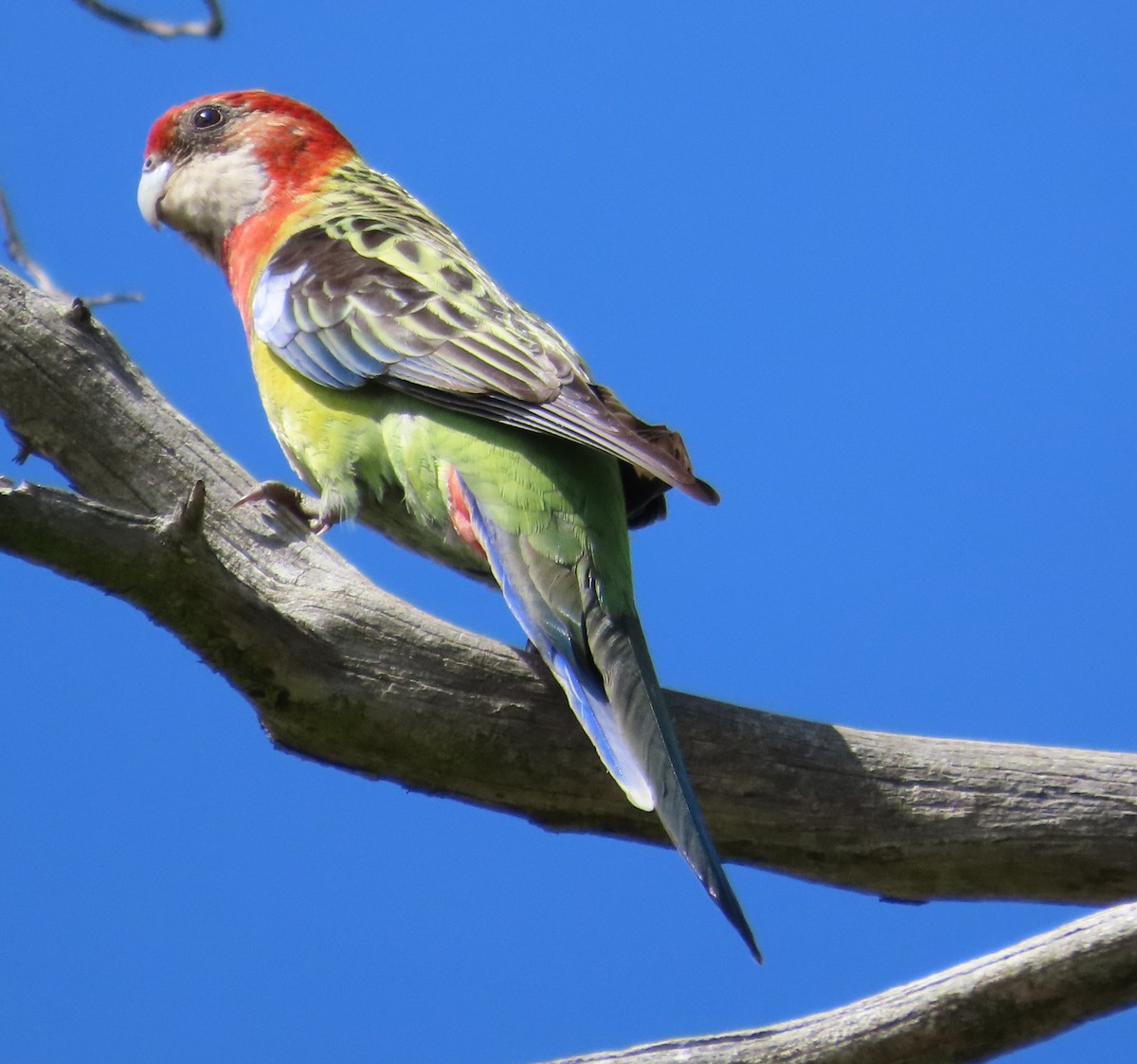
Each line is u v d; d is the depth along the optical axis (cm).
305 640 1127
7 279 1278
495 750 1166
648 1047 965
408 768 1182
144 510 1275
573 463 1198
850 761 1162
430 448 1235
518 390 1194
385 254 1383
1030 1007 925
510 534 1191
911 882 1180
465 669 1166
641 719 1108
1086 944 911
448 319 1278
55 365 1268
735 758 1161
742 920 985
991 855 1153
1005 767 1161
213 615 1062
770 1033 962
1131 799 1144
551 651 1159
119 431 1275
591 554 1176
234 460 1295
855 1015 950
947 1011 932
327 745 1170
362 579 1210
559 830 1211
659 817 1062
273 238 1531
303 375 1308
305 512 1311
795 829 1166
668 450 1155
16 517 966
